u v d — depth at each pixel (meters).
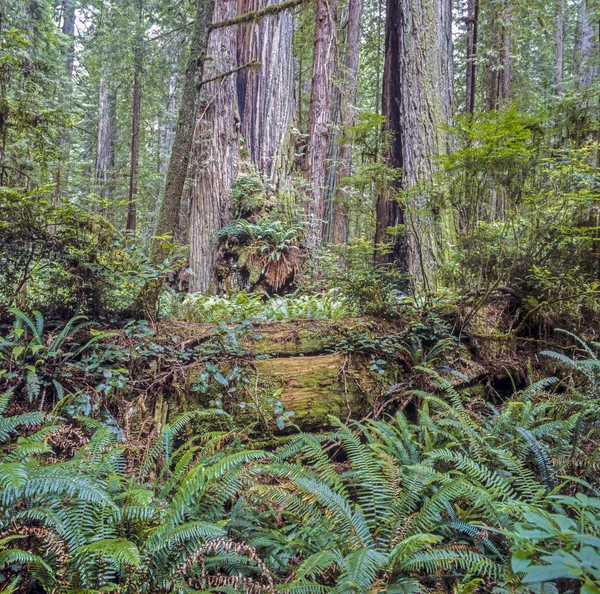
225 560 2.00
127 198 14.63
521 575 1.69
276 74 10.09
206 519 2.12
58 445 2.75
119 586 1.68
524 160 3.89
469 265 4.65
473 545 2.29
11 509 1.87
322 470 2.48
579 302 4.66
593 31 12.09
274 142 10.09
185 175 5.62
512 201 4.27
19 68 4.82
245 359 3.72
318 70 10.59
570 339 4.66
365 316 4.57
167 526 1.80
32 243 3.33
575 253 4.43
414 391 3.54
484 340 4.62
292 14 10.36
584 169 4.37
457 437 3.12
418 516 2.05
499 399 4.49
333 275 5.53
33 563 1.79
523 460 2.85
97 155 16.88
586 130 4.75
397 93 7.46
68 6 18.72
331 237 13.16
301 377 3.78
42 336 3.31
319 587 1.73
